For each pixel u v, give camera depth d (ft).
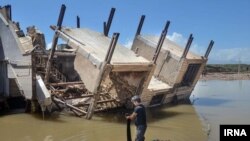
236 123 50.80
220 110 65.46
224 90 109.70
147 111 63.67
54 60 67.97
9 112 55.16
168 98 74.54
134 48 83.05
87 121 49.88
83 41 55.01
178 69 73.67
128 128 32.17
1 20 55.11
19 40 52.37
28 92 51.85
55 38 54.49
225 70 192.13
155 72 78.43
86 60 50.70
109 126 46.62
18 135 40.68
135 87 57.52
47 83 55.52
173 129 45.83
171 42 86.22
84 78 51.21
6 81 56.03
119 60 52.90
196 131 44.60
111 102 58.18
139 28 83.15
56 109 55.42
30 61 50.19
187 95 83.82
